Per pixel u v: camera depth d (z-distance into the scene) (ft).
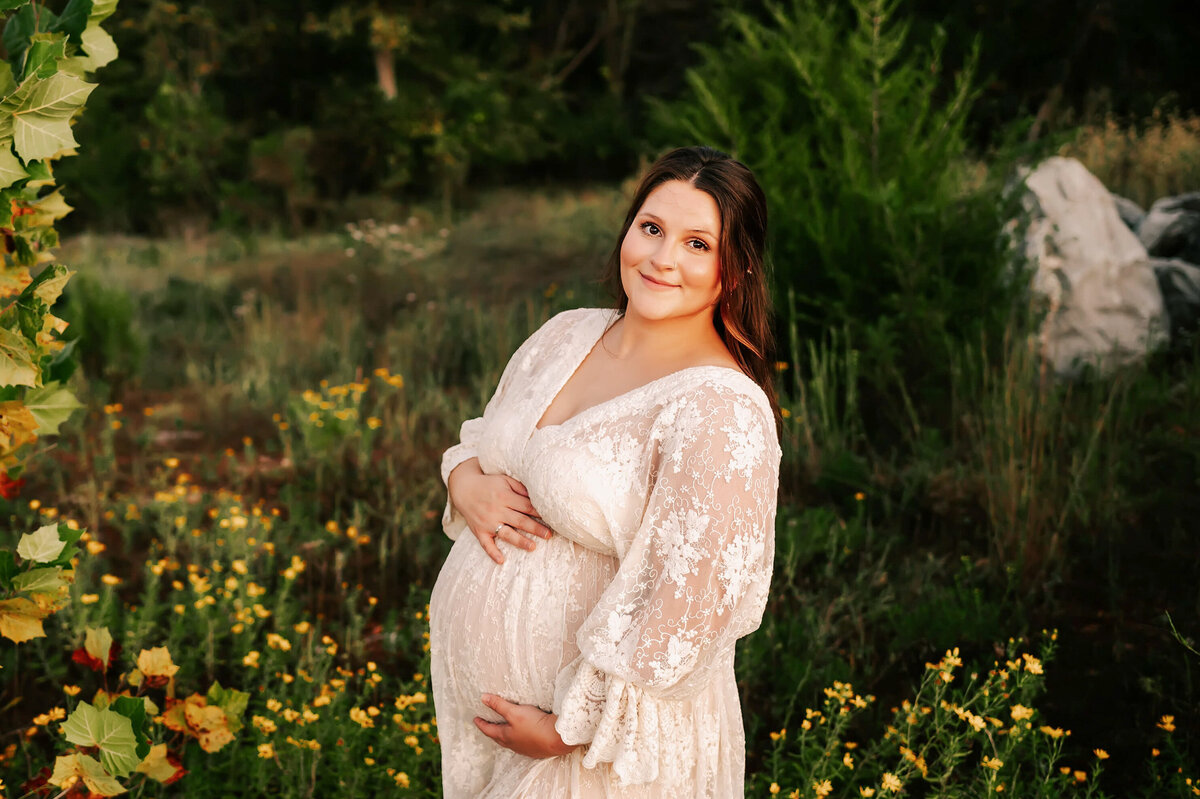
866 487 15.52
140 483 18.03
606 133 71.72
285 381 24.03
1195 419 16.15
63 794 6.88
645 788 6.07
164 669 7.79
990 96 46.21
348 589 14.52
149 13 65.77
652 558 5.74
